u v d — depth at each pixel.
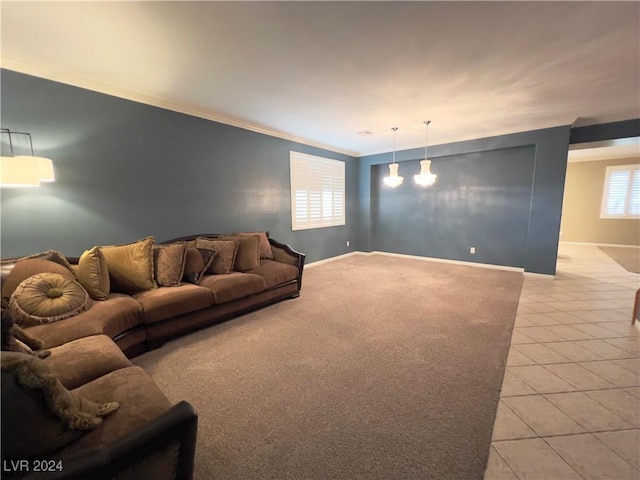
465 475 1.26
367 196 6.60
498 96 3.09
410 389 1.85
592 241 7.70
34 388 0.77
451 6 1.67
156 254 2.80
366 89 2.88
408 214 6.30
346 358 2.22
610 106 3.45
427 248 6.11
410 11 1.71
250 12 1.71
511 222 5.07
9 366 0.73
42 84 2.45
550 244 4.44
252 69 2.46
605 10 1.70
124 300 2.27
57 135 2.55
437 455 1.37
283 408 1.68
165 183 3.31
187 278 2.92
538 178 4.45
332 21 1.80
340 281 4.46
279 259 3.82
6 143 2.32
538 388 1.85
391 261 6.00
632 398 1.75
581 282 4.27
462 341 2.48
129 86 2.82
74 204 2.68
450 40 2.03
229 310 2.90
